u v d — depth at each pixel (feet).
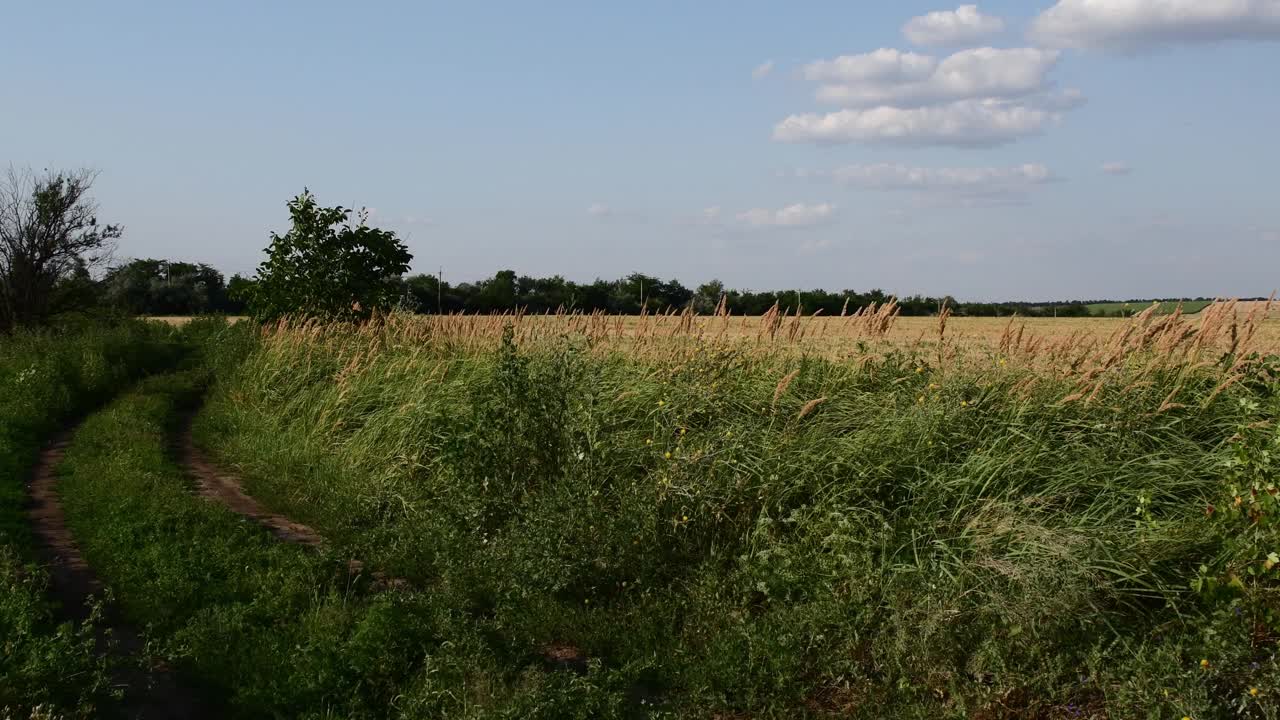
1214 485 22.68
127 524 26.81
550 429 28.35
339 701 17.71
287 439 41.09
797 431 28.09
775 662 18.22
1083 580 18.43
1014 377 28.14
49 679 16.46
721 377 32.65
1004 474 23.49
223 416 48.52
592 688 16.79
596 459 27.37
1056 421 25.85
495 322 50.93
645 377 34.50
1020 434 24.71
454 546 25.17
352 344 55.57
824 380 31.81
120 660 17.66
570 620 21.58
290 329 64.39
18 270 94.07
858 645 19.15
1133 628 18.20
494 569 23.82
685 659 19.27
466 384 39.73
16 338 82.12
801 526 23.36
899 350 32.65
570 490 25.85
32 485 34.55
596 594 23.26
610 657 20.30
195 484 35.58
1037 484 23.41
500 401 29.37
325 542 28.14
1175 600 18.62
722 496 25.05
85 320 102.37
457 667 17.67
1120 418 25.21
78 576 23.90
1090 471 23.09
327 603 21.88
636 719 17.39
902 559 21.52
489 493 27.48
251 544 26.40
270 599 21.89
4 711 15.51
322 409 43.83
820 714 17.38
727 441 26.89
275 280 68.69
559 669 18.88
